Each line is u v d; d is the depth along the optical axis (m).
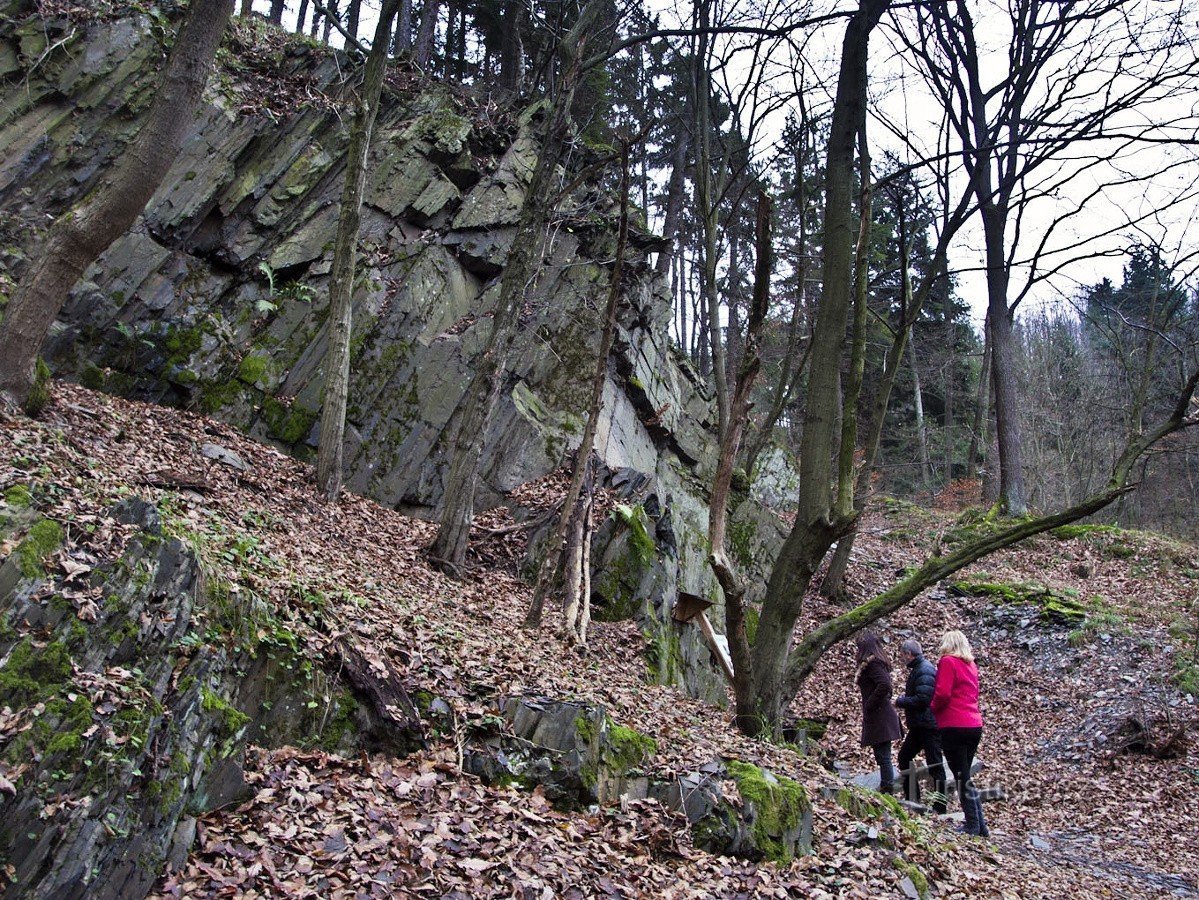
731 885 5.24
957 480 32.75
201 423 12.27
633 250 17.28
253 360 13.30
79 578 4.46
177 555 4.83
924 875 6.36
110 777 3.79
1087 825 10.06
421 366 13.93
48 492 5.56
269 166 14.32
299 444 13.06
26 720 3.77
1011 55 12.41
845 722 13.29
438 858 4.45
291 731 5.05
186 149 13.53
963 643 8.65
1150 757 11.72
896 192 11.42
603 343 10.15
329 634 5.68
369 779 4.99
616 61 25.69
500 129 17.00
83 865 3.53
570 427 14.79
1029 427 37.47
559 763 5.65
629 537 11.95
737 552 17.09
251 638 5.01
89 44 13.57
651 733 6.74
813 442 8.62
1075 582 18.66
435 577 10.28
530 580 11.63
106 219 8.40
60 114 13.16
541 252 15.50
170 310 13.04
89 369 12.12
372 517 11.76
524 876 4.52
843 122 8.92
